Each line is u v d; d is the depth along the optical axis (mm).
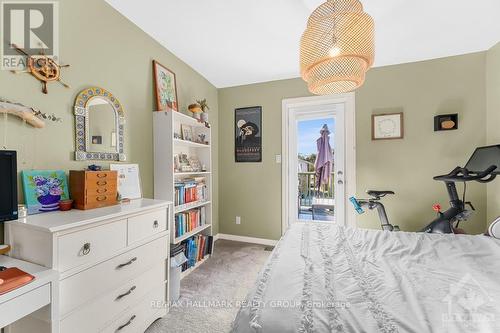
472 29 2049
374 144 2777
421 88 2619
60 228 1019
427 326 705
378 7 1756
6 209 1033
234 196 3406
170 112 2111
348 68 1301
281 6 1767
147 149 2104
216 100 3434
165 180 2131
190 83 2795
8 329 1080
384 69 2738
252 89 3307
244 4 1749
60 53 1422
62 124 1432
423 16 1867
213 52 2471
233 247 3078
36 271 978
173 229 2098
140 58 2045
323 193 3111
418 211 2648
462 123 2496
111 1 1714
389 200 2732
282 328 716
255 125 3291
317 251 1333
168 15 1881
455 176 2104
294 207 3195
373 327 708
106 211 1340
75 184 1405
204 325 1586
